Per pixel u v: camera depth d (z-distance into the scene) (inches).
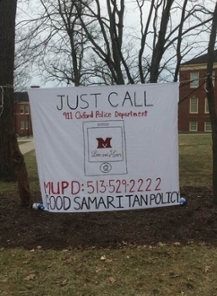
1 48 338.0
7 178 383.6
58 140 202.2
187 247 186.9
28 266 168.9
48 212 225.1
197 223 208.8
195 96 1868.8
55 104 200.7
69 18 477.4
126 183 204.2
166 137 203.2
